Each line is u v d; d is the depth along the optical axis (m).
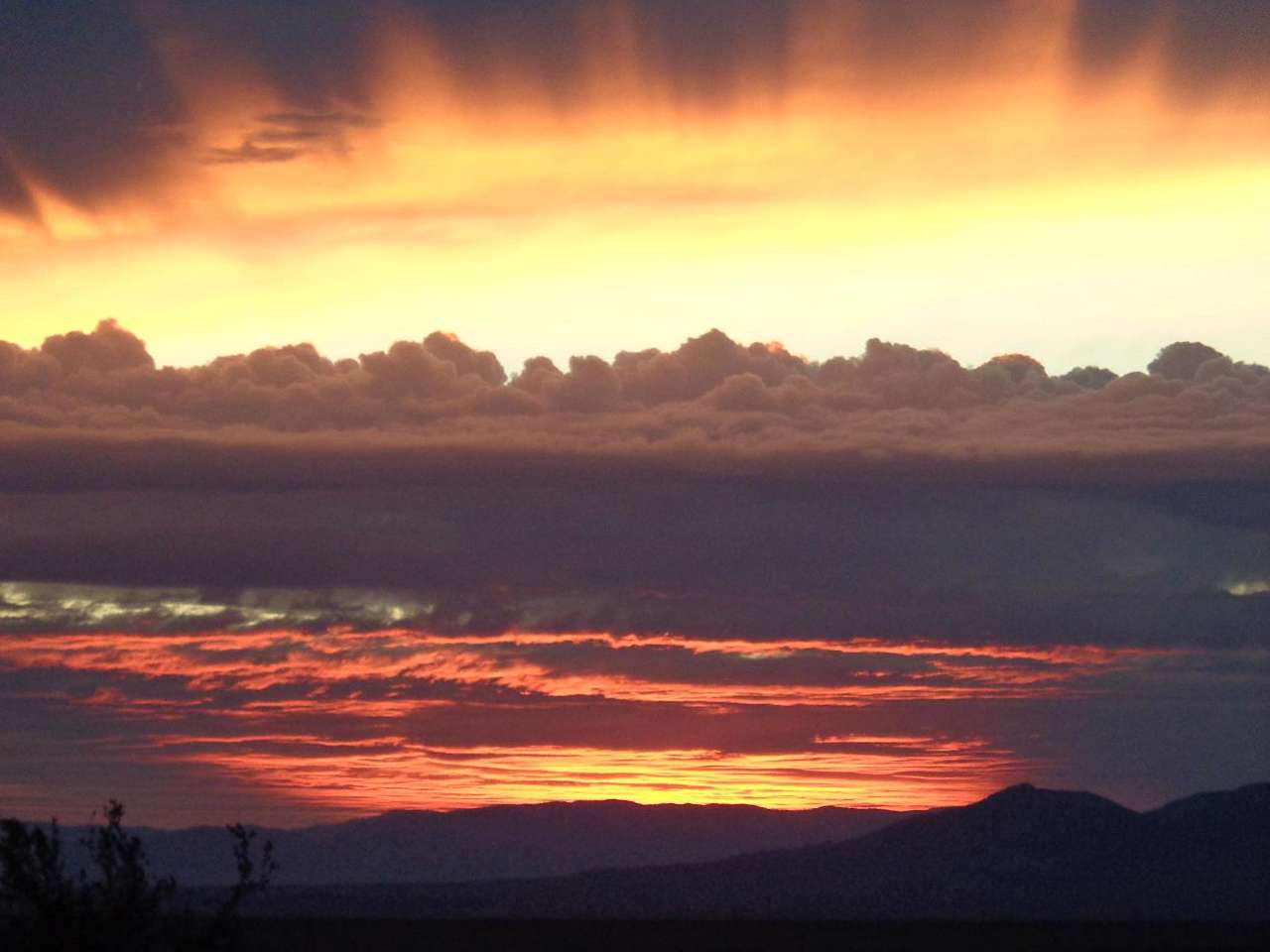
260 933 91.00
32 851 36.72
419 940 94.06
